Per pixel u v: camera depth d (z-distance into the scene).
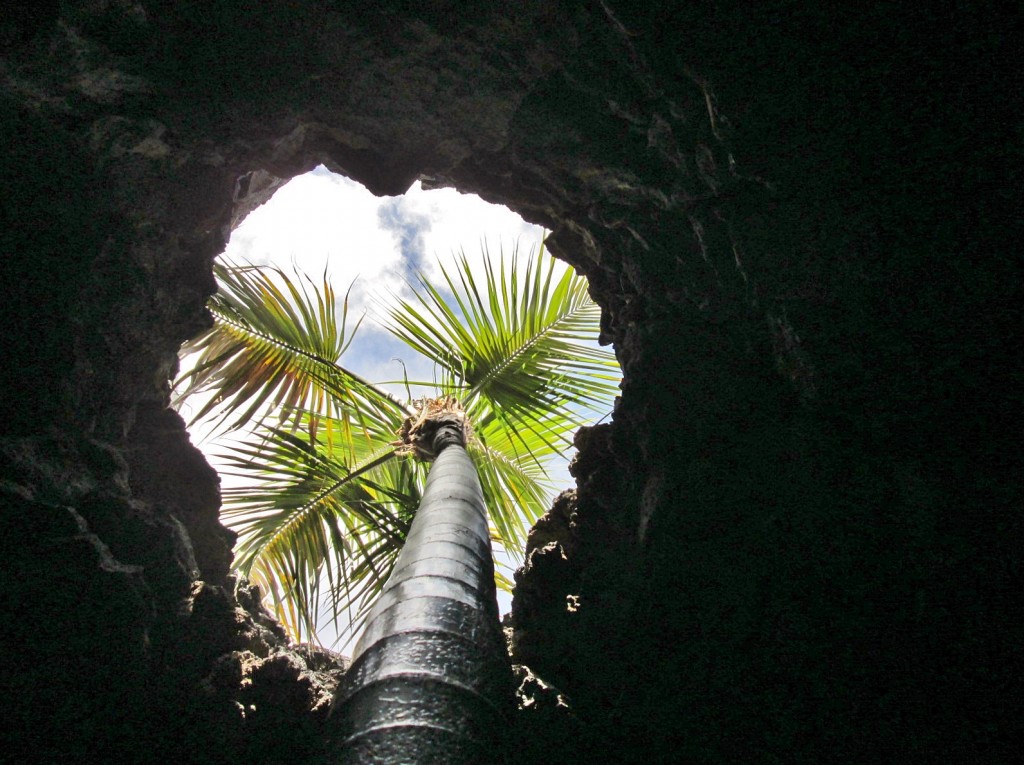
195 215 2.60
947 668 1.97
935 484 1.92
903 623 2.03
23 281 2.10
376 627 1.93
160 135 2.34
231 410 3.57
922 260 1.87
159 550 2.43
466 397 4.25
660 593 2.51
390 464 4.35
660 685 2.44
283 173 2.82
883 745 2.06
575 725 2.39
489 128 2.59
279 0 2.17
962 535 1.90
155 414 2.66
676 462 2.50
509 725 1.77
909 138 1.83
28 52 1.92
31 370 2.08
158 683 2.27
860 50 1.82
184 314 2.73
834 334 2.03
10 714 2.00
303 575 3.75
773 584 2.29
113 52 2.08
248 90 2.37
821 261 2.03
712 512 2.42
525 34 2.24
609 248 2.84
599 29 2.16
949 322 1.86
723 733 2.32
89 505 2.24
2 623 1.98
